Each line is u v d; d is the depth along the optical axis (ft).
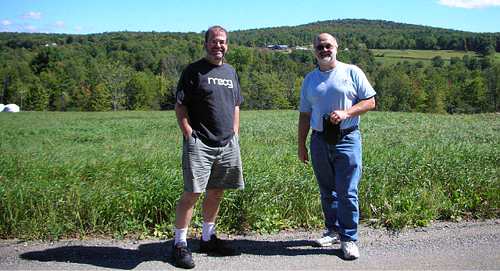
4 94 258.98
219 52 13.29
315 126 14.75
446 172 21.67
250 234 16.10
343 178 14.14
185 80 13.28
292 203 17.70
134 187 18.38
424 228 16.51
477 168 22.58
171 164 25.70
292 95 268.00
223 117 13.55
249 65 300.61
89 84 264.52
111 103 261.44
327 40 13.98
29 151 38.29
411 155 25.36
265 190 18.24
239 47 329.52
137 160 27.63
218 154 13.66
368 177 20.24
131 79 264.11
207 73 13.37
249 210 16.75
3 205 15.89
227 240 15.35
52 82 262.88
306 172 21.18
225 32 13.34
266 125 78.48
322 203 15.34
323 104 14.38
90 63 288.10
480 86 250.98
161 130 75.31
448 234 15.83
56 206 16.49
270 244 14.97
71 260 13.28
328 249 14.51
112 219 16.17
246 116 112.68
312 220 17.07
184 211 13.33
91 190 17.71
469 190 19.80
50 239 15.05
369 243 14.98
